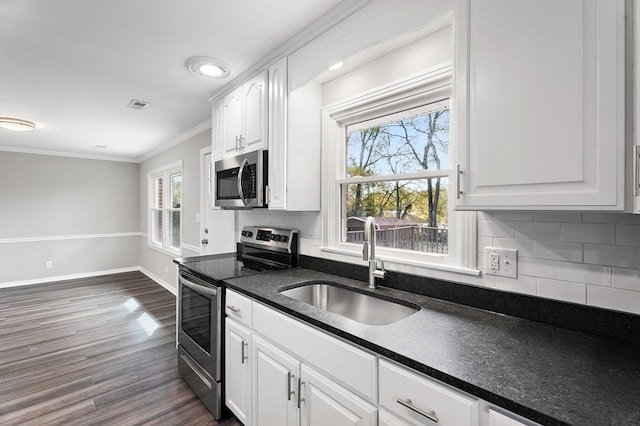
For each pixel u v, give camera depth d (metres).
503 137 0.99
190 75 2.31
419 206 1.67
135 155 5.71
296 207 1.96
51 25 1.69
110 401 2.06
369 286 1.66
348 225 2.03
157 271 5.25
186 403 2.04
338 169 2.04
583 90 0.84
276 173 2.00
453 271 1.43
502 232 1.29
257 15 1.63
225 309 1.84
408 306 1.43
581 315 1.09
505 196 0.98
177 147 4.51
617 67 0.79
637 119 0.77
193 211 4.09
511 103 0.97
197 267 2.19
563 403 0.70
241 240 2.72
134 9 1.57
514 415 0.73
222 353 1.84
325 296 1.84
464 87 1.08
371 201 1.90
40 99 2.78
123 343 2.93
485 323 1.17
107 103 2.89
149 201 5.59
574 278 1.12
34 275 5.14
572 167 0.86
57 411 1.96
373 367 1.02
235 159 2.29
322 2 1.54
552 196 0.89
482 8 1.03
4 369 2.45
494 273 1.31
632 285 1.01
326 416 1.18
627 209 0.78
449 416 0.83
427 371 0.86
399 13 1.34
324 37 1.67
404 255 1.69
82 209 5.57
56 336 3.08
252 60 2.10
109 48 1.94
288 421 1.38
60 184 5.36
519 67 0.95
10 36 1.78
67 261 5.43
